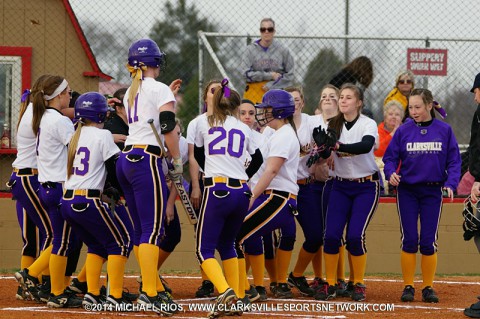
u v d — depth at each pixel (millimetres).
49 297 23203
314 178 26250
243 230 22859
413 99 25109
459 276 32188
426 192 25328
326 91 27219
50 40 37656
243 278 22609
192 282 29328
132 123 21391
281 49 35188
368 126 24953
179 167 21641
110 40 38625
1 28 37500
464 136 35781
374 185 25141
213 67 35688
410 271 25422
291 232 25656
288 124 23000
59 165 23078
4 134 36156
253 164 22219
